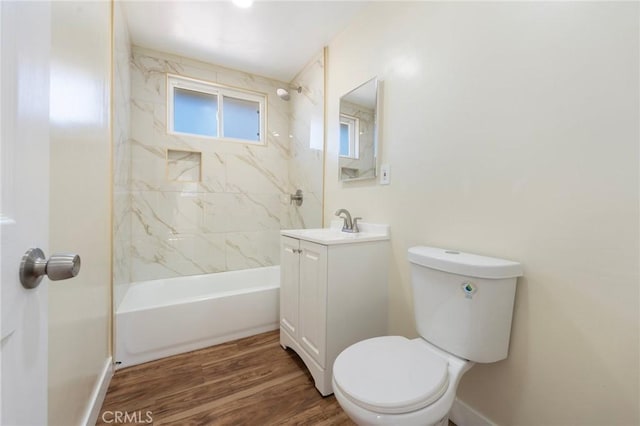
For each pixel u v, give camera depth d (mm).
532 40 985
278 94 2744
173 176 2488
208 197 2604
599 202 834
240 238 2760
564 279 909
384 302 1595
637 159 765
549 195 943
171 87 2463
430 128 1371
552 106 934
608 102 814
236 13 1863
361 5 1788
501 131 1079
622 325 796
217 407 1302
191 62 2490
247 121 2844
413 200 1468
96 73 1233
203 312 1849
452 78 1264
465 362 1007
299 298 1642
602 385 834
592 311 850
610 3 809
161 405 1311
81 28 1033
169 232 2443
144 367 1623
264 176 2869
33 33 429
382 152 1678
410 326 1487
